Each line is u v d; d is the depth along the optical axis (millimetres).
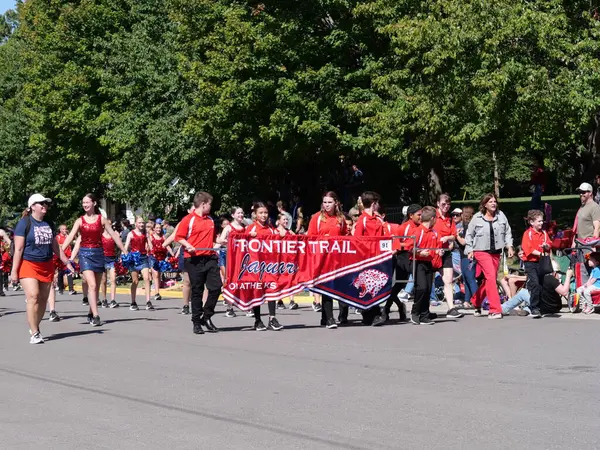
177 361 10773
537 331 12875
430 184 31281
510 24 21250
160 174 35000
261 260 13828
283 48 28328
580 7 24078
